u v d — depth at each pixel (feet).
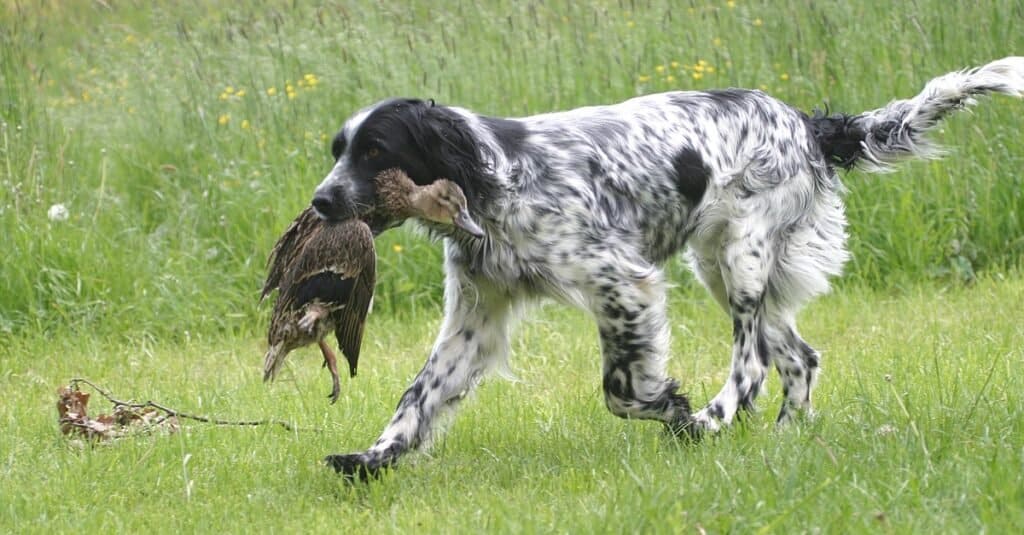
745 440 45.62
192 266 75.61
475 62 87.40
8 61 85.61
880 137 54.44
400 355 67.41
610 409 48.70
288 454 49.06
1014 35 80.74
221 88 88.63
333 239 41.98
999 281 72.90
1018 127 77.97
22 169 79.77
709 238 52.03
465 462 47.16
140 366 66.95
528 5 94.89
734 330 51.88
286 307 42.34
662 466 42.37
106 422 54.08
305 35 90.89
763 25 86.22
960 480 37.91
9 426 54.70
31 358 68.59
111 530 41.27
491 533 37.01
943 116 54.34
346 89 85.20
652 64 85.66
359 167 44.45
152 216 81.66
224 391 60.13
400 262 74.95
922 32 81.20
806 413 50.24
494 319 48.57
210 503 43.65
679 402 48.21
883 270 75.87
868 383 53.52
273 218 77.00
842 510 36.04
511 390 58.39
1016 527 34.35
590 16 92.79
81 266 73.77
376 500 43.01
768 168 51.98
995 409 45.96
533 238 46.73
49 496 44.52
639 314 47.44
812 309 70.79
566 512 38.24
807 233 53.62
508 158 46.52
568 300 47.34
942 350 58.95
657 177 49.39
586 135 48.52
